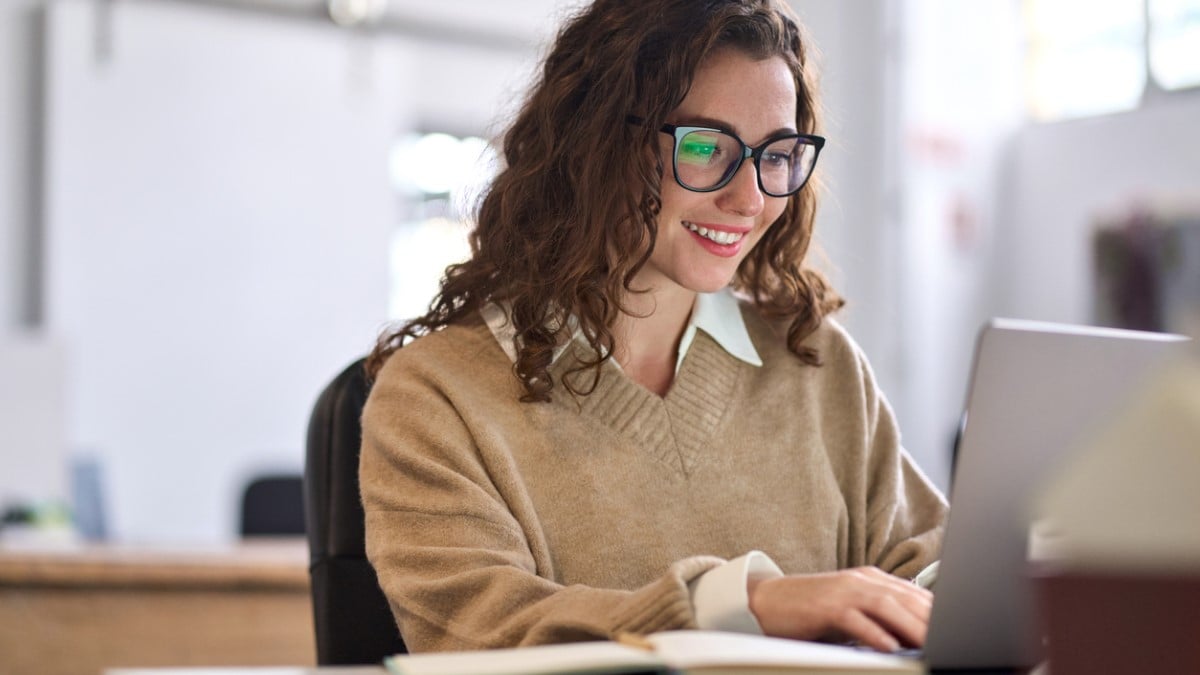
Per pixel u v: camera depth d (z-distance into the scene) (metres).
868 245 5.90
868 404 1.69
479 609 1.26
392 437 1.45
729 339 1.62
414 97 6.23
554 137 1.55
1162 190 5.35
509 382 1.52
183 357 5.76
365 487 1.45
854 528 1.63
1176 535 0.74
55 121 5.54
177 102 5.75
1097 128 5.61
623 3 1.53
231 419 5.85
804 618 1.07
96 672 2.73
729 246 1.48
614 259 1.50
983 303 6.02
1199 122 5.23
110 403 5.63
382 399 1.50
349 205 6.06
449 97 6.29
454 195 1.77
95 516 4.27
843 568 1.61
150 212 5.71
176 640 2.77
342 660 1.50
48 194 5.54
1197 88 5.27
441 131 6.34
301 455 5.98
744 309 1.69
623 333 1.57
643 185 1.46
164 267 5.73
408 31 6.15
